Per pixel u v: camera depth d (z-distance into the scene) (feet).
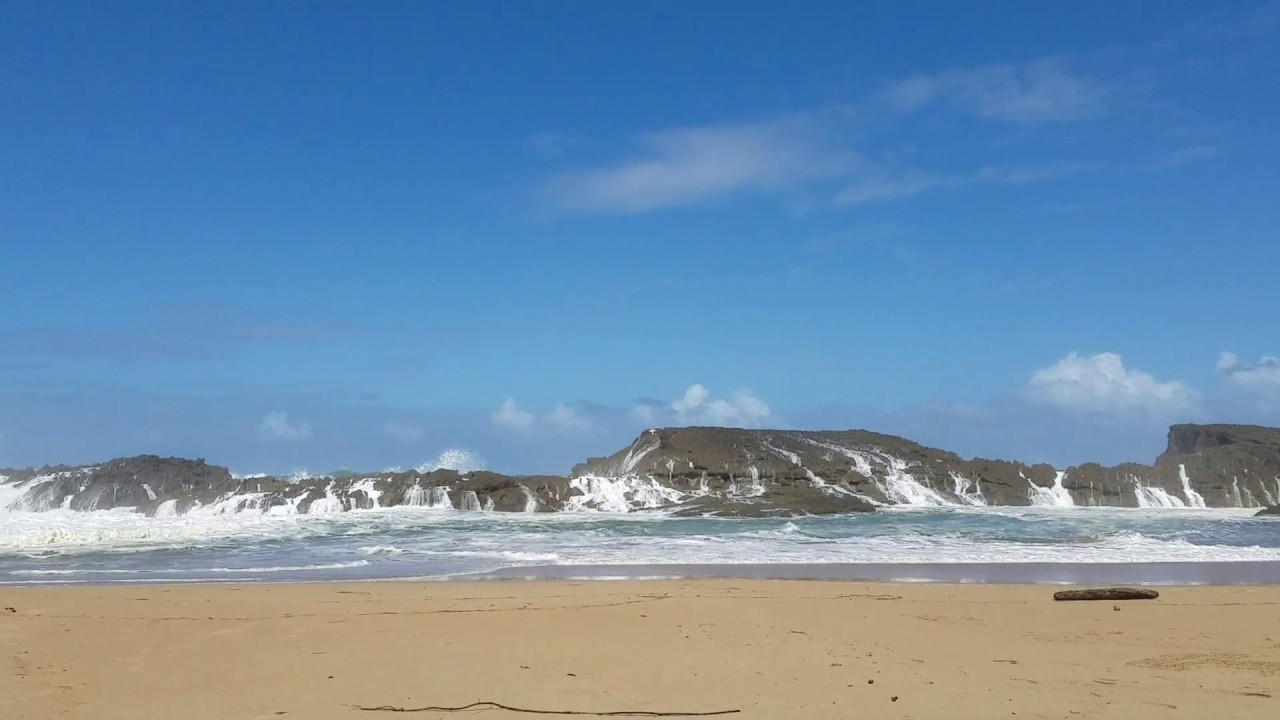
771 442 134.62
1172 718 27.63
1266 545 87.15
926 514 114.73
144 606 46.14
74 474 120.26
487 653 35.65
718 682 31.24
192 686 30.32
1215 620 45.78
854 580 62.28
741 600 49.96
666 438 131.64
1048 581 62.90
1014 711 28.09
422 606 46.85
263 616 43.50
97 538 85.30
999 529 98.78
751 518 109.91
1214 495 134.92
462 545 83.30
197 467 126.11
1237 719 27.58
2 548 78.54
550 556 75.20
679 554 77.05
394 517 106.11
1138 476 137.80
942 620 44.80
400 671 32.55
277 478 120.57
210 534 90.07
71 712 27.12
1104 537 90.22
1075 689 31.12
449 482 118.21
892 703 28.84
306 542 85.15
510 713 27.25
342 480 118.01
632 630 40.73
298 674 32.07
